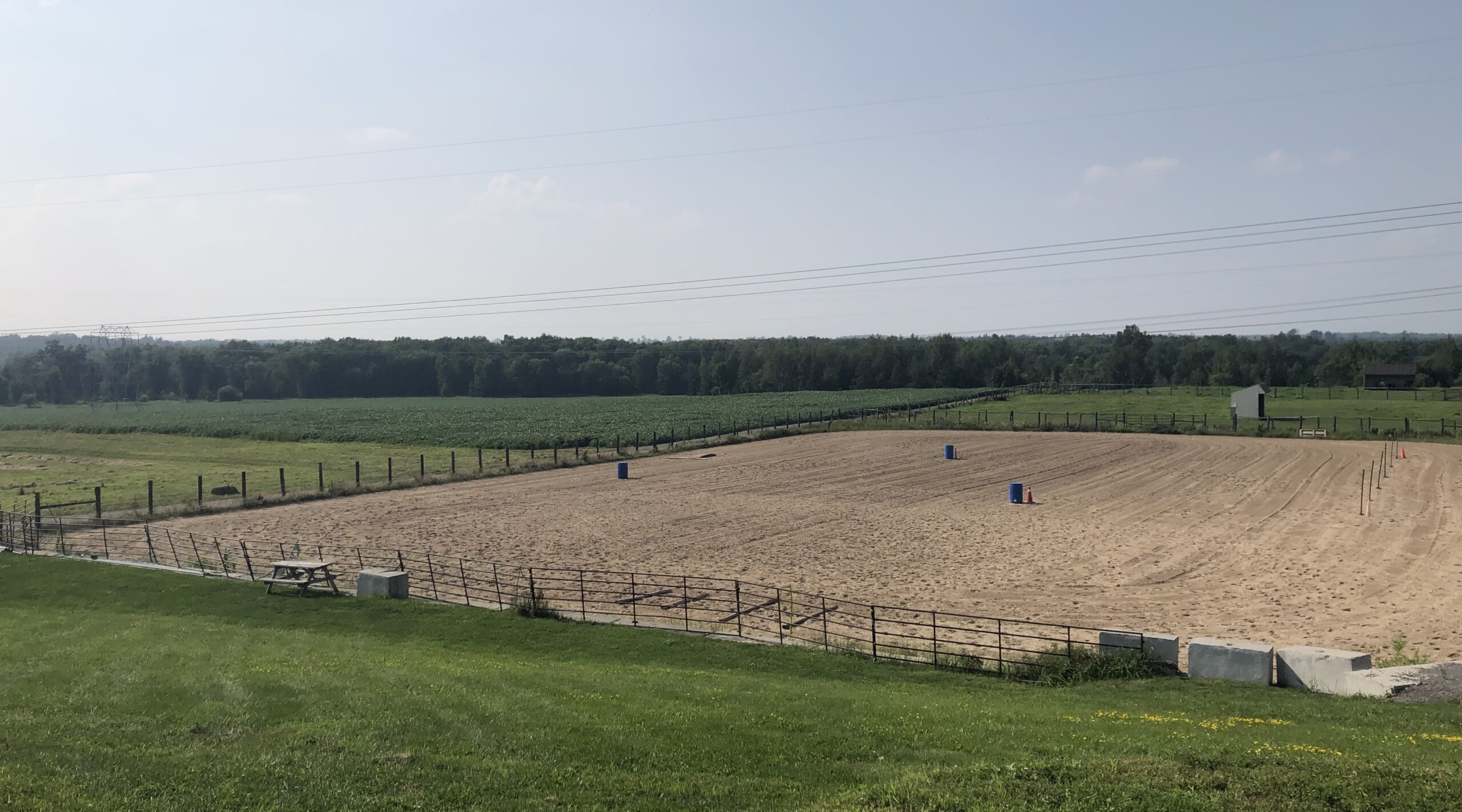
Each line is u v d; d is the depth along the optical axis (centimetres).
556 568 3294
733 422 10325
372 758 1220
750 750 1293
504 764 1215
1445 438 7462
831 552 3631
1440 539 3694
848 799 1080
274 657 1925
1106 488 5441
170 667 1783
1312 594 2878
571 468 6688
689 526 4256
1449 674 1792
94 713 1421
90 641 2117
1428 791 1038
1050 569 3300
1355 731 1405
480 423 11181
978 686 1936
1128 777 1110
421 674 1733
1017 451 7488
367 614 2567
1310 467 6106
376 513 4697
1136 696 1764
